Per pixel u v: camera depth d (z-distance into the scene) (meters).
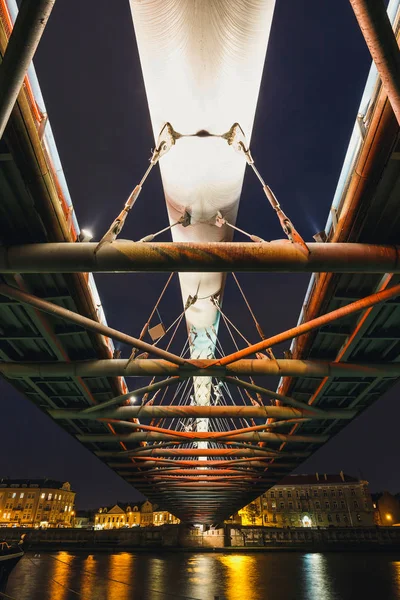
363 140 9.31
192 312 21.45
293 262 9.94
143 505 119.44
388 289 12.18
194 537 62.97
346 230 10.65
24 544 32.91
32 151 8.57
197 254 9.88
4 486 104.88
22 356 17.28
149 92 10.41
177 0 7.92
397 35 7.47
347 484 94.19
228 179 12.37
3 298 13.19
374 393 20.95
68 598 26.31
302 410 22.42
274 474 37.44
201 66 9.14
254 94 10.33
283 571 38.06
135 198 10.70
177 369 16.81
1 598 25.05
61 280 12.97
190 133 10.90
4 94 5.24
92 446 29.06
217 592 27.84
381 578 33.31
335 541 60.56
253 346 14.77
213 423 45.41
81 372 17.05
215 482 42.44
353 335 15.35
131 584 31.27
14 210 9.95
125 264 10.01
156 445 29.38
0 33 6.71
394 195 9.78
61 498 109.62
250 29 8.52
